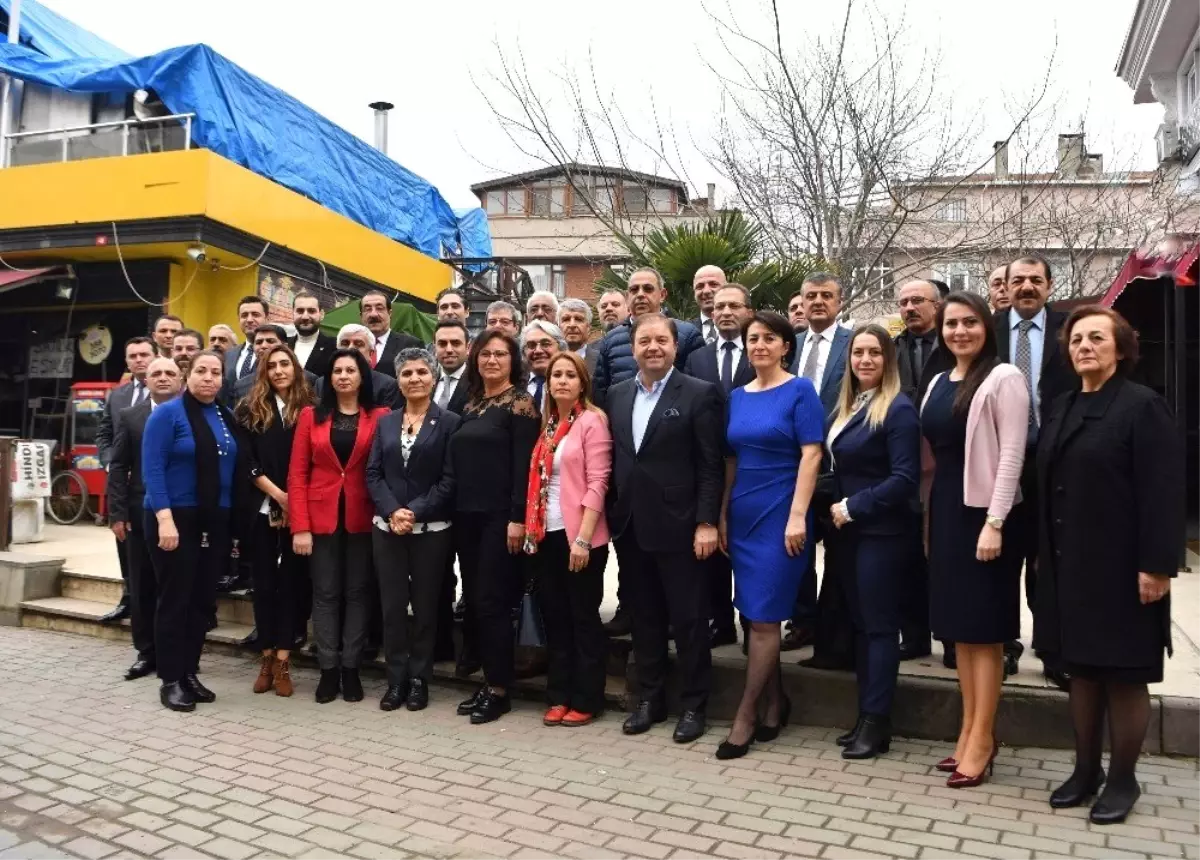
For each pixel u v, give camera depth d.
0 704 4.88
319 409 5.03
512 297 16.08
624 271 9.70
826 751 4.07
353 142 13.74
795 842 3.12
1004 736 4.11
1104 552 3.18
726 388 4.96
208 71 10.81
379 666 5.62
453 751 4.14
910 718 4.27
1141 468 3.14
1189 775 3.68
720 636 5.02
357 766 3.95
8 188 10.79
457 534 4.85
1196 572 6.79
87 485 9.90
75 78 10.95
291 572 5.15
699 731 4.26
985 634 3.53
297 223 11.57
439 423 4.85
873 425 3.95
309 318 6.43
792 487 4.09
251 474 5.10
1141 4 14.09
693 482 4.25
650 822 3.31
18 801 3.57
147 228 10.16
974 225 11.91
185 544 4.84
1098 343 3.27
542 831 3.25
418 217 15.52
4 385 11.73
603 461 4.43
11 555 7.30
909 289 4.78
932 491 3.75
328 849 3.13
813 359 4.86
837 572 4.36
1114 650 3.15
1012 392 3.51
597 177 10.88
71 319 11.46
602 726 4.52
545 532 4.48
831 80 10.12
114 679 5.41
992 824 3.24
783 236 10.48
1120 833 3.14
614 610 5.80
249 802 3.55
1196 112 13.75
